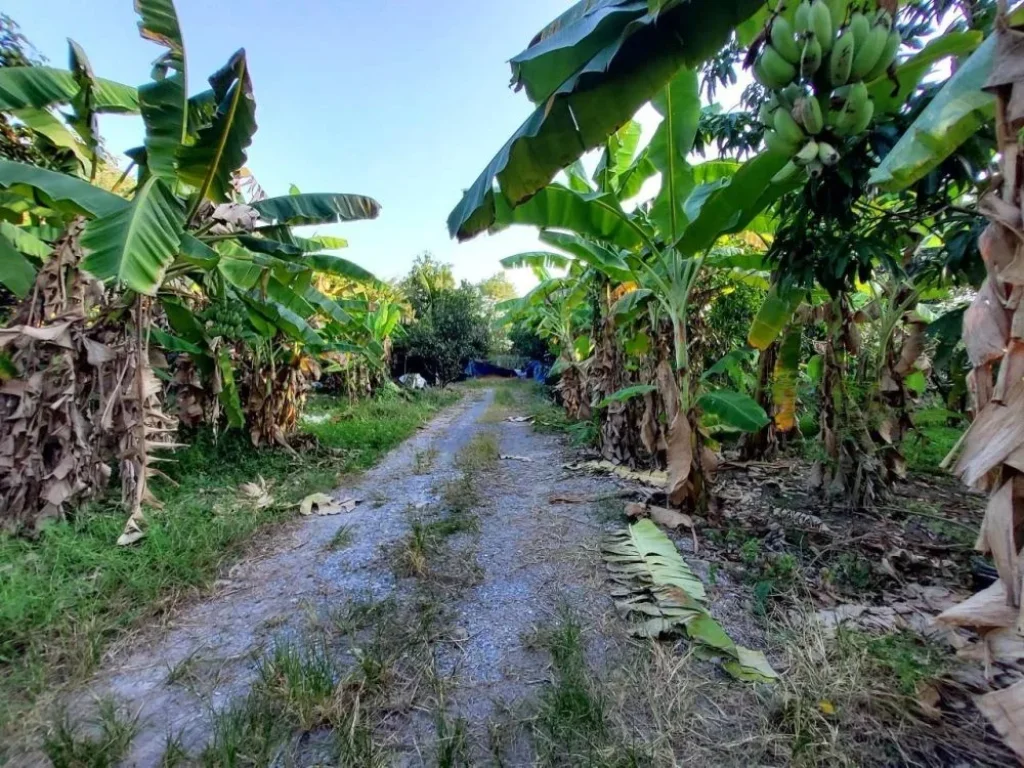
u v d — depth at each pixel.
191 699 1.65
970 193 2.18
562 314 8.02
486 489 4.21
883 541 2.84
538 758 1.38
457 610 2.20
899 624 1.95
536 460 5.52
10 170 2.61
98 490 3.37
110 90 3.71
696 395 3.30
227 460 4.77
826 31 1.43
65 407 3.01
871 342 4.18
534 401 12.27
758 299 5.38
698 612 1.97
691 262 3.22
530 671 1.77
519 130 1.84
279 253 3.94
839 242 2.18
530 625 2.06
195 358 4.43
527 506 3.71
